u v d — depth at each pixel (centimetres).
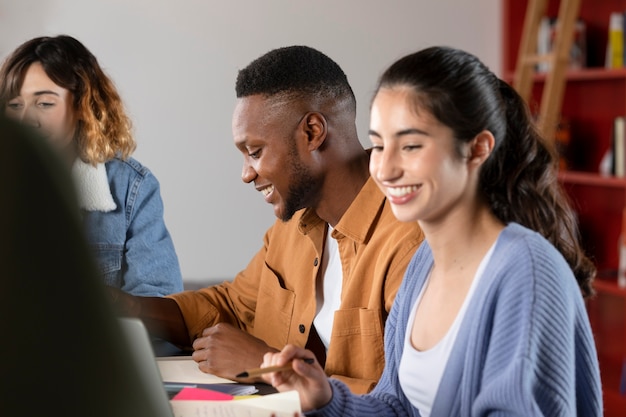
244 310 180
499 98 106
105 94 214
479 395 97
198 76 330
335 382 117
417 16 361
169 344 171
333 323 147
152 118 327
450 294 108
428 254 118
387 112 102
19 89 206
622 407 323
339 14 348
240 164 339
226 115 335
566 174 354
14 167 43
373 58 356
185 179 333
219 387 127
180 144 331
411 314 115
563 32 335
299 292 163
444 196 102
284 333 165
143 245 216
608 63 339
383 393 121
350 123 152
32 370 44
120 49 320
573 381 96
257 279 179
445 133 100
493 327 99
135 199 218
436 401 105
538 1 349
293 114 146
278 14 339
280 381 113
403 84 101
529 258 98
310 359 113
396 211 104
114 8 317
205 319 177
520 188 109
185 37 327
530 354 93
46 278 43
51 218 43
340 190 151
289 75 146
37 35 308
